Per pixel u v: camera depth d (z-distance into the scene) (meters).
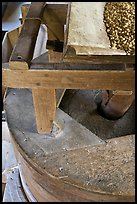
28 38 1.10
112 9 1.22
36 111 1.16
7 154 1.81
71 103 1.37
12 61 0.98
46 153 1.19
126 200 1.10
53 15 1.34
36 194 1.38
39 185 1.27
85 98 1.39
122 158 1.17
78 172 1.13
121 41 1.08
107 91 1.21
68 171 1.14
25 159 1.21
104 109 1.30
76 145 1.21
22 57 0.99
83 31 1.11
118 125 1.29
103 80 0.99
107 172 1.13
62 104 1.37
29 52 1.02
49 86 1.03
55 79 1.00
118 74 0.97
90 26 1.14
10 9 3.01
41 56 1.43
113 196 1.09
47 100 1.11
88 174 1.13
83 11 1.20
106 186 1.10
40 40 1.95
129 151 1.19
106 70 0.96
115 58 1.00
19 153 1.25
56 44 1.37
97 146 1.21
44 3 1.34
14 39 1.63
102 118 1.32
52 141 1.22
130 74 0.97
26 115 1.31
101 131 1.27
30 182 1.36
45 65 1.00
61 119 1.27
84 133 1.24
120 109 1.25
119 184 1.10
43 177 1.18
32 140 1.23
